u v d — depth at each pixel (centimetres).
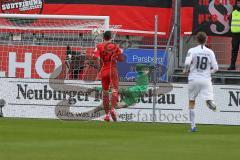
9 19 6328
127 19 7038
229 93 5812
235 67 6694
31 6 7175
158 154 3172
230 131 4941
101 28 6112
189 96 4912
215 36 6762
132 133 4450
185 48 6788
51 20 6344
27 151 3194
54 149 3300
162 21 7000
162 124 5541
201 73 4856
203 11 6775
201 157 3070
